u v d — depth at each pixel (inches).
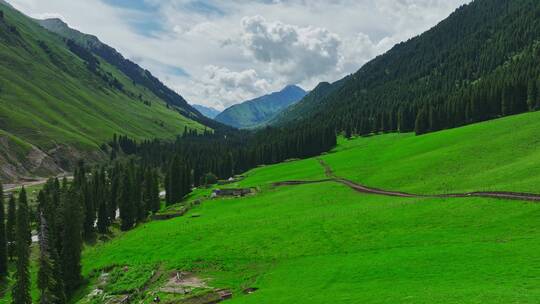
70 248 2849.4
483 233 2142.0
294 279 2062.0
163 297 2162.9
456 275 1652.3
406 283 1668.3
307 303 1662.2
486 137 4714.6
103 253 3289.9
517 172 3164.4
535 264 1595.7
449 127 7352.4
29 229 3944.4
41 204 4616.1
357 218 2918.3
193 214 4330.7
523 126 4709.6
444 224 2413.9
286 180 5570.9
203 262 2618.1
